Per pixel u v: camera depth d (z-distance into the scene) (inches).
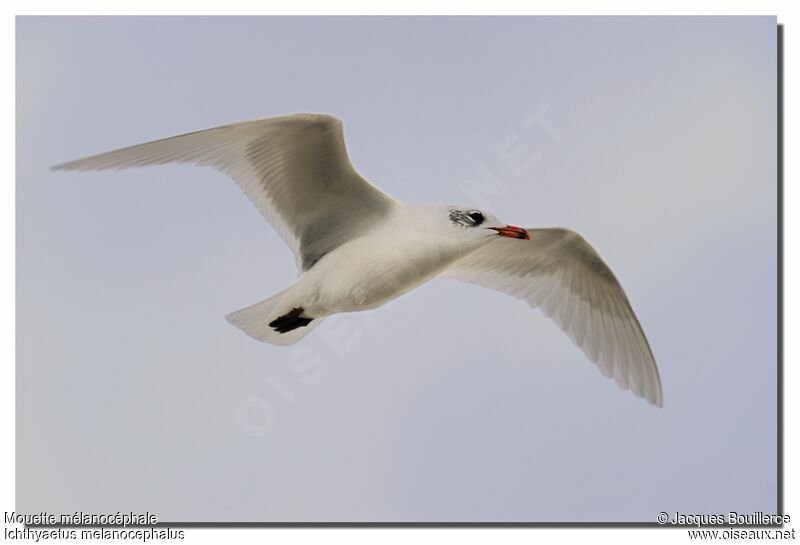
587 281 454.3
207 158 386.6
